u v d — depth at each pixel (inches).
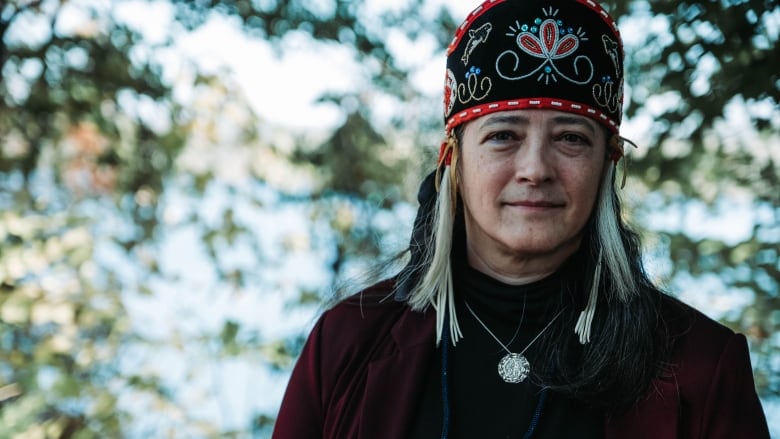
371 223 175.2
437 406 59.8
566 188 56.9
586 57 57.9
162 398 150.4
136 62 157.0
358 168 179.8
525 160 56.6
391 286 66.1
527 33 57.9
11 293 151.1
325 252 173.8
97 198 171.9
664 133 109.1
